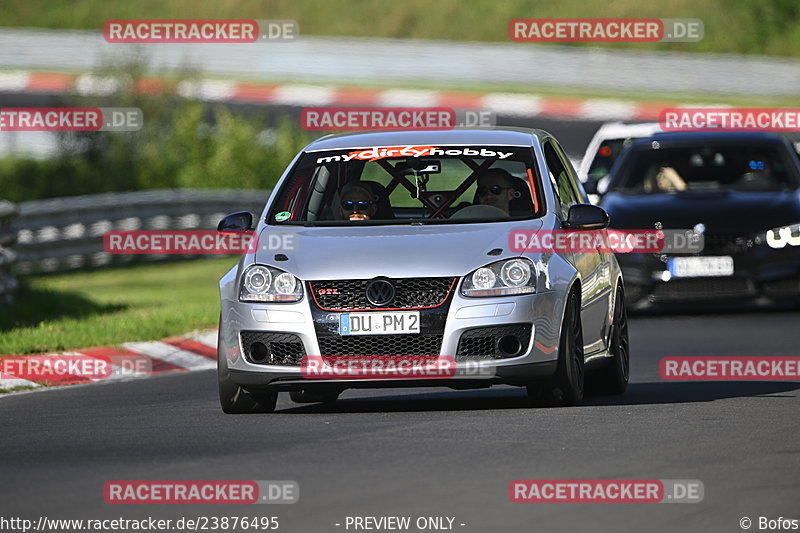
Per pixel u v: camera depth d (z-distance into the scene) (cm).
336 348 3134
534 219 3312
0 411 3516
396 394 3747
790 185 5772
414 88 15825
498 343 3119
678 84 15488
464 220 3319
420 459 2531
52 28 19700
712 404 3303
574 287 3309
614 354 3609
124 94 13488
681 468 2422
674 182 5806
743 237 5512
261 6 19525
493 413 3147
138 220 8725
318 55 16650
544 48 16100
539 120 14388
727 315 5628
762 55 17225
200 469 2467
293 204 3450
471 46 16138
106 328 4947
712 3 17875
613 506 2127
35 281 7500
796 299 5522
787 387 3694
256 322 3183
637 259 5538
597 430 2855
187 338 4956
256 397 3284
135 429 3042
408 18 18912
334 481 2331
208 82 15775
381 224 3334
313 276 3167
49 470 2497
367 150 3553
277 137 13112
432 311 3116
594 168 6341
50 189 12850
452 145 3538
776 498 2181
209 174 12706
